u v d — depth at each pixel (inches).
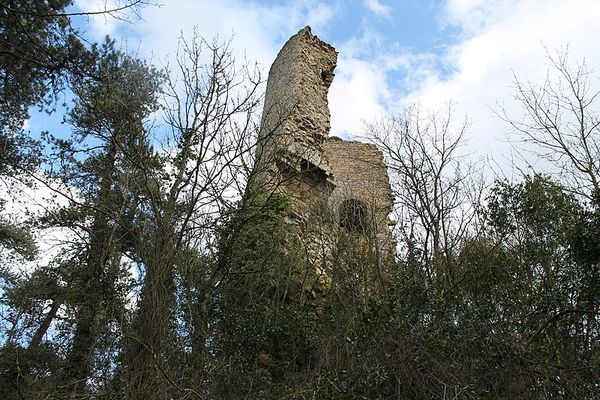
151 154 463.2
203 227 395.5
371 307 335.3
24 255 689.6
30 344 446.9
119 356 315.6
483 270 433.7
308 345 388.8
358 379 289.1
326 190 606.2
